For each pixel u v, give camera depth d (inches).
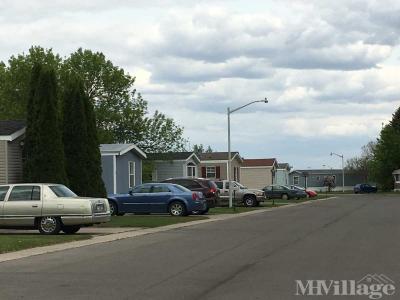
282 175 3875.5
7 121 1135.6
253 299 360.5
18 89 1956.2
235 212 1396.4
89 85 2021.4
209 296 371.6
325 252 589.6
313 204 1893.5
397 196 2768.2
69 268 498.6
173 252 608.1
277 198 2433.6
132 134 2135.8
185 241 723.4
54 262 539.5
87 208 800.9
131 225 979.3
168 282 423.2
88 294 380.5
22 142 1089.4
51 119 1063.0
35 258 572.1
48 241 708.7
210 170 2746.1
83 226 908.6
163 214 1284.4
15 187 823.7
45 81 1066.7
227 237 770.2
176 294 378.6
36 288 403.5
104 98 2054.6
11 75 1961.1
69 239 740.7
